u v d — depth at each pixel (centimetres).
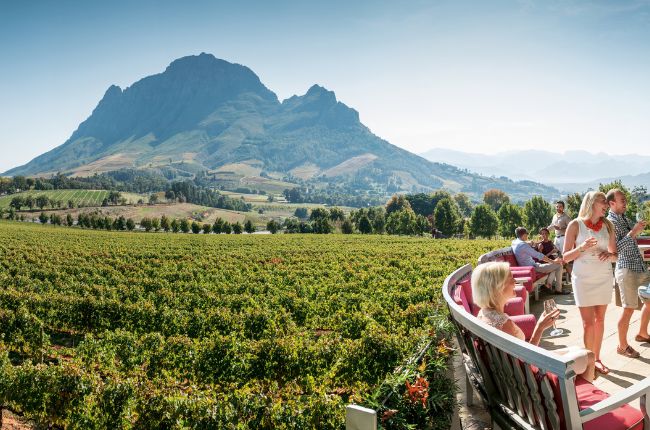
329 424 503
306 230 13138
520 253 964
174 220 13775
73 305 1486
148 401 639
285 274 2384
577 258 541
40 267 2838
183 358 992
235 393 595
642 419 322
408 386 362
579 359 282
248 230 13662
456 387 412
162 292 1722
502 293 411
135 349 1034
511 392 347
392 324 1109
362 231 10425
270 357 930
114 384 695
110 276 2489
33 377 748
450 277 550
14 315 1259
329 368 898
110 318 1455
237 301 1600
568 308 850
